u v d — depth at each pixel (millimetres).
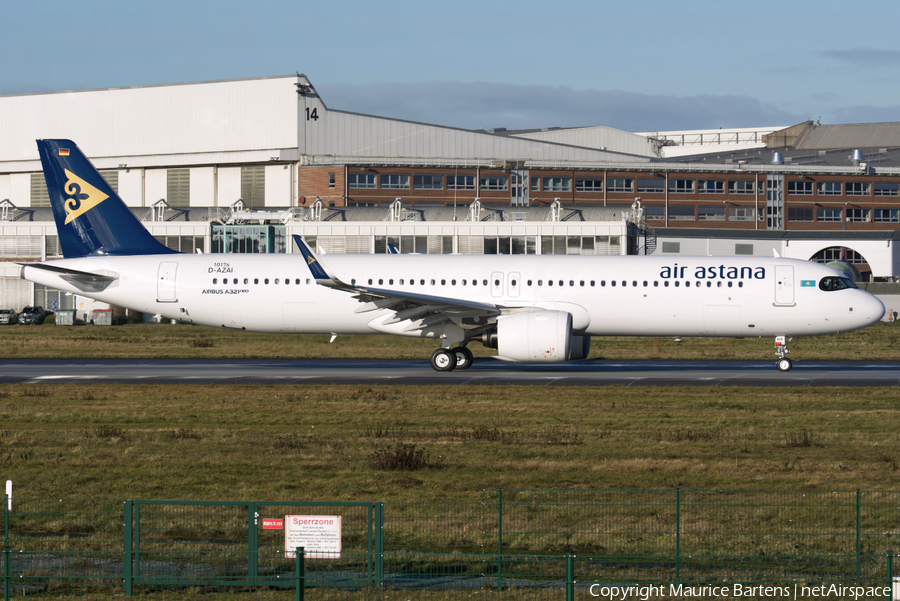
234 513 72125
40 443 98000
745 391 136125
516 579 57156
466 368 168625
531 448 94438
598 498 75875
